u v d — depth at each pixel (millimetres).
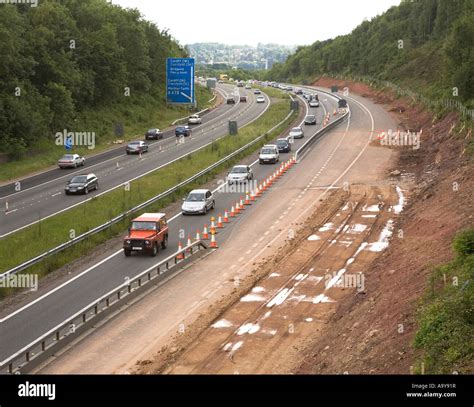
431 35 137250
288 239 37938
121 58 105188
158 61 120250
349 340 21938
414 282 24609
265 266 32969
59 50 86188
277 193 50656
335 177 55844
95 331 25578
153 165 63406
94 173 60594
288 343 23703
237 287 30047
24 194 52062
